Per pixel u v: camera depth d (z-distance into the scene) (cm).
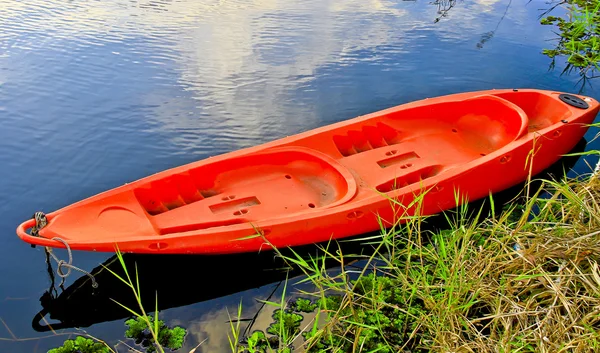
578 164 445
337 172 392
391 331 286
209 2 805
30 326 289
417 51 650
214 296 319
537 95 480
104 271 328
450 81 577
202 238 314
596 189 314
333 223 340
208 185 382
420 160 430
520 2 849
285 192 385
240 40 661
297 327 290
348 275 330
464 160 435
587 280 246
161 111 502
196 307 309
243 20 734
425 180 364
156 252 310
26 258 333
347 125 435
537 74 596
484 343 245
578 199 292
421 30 718
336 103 529
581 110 445
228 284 330
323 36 686
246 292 322
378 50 649
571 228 290
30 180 406
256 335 285
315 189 393
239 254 337
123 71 567
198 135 471
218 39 662
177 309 307
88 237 303
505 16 779
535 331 233
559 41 683
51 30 657
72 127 472
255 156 395
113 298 312
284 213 361
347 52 640
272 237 329
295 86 557
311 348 275
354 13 782
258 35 680
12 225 360
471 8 816
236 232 319
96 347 274
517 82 578
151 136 466
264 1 823
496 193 404
